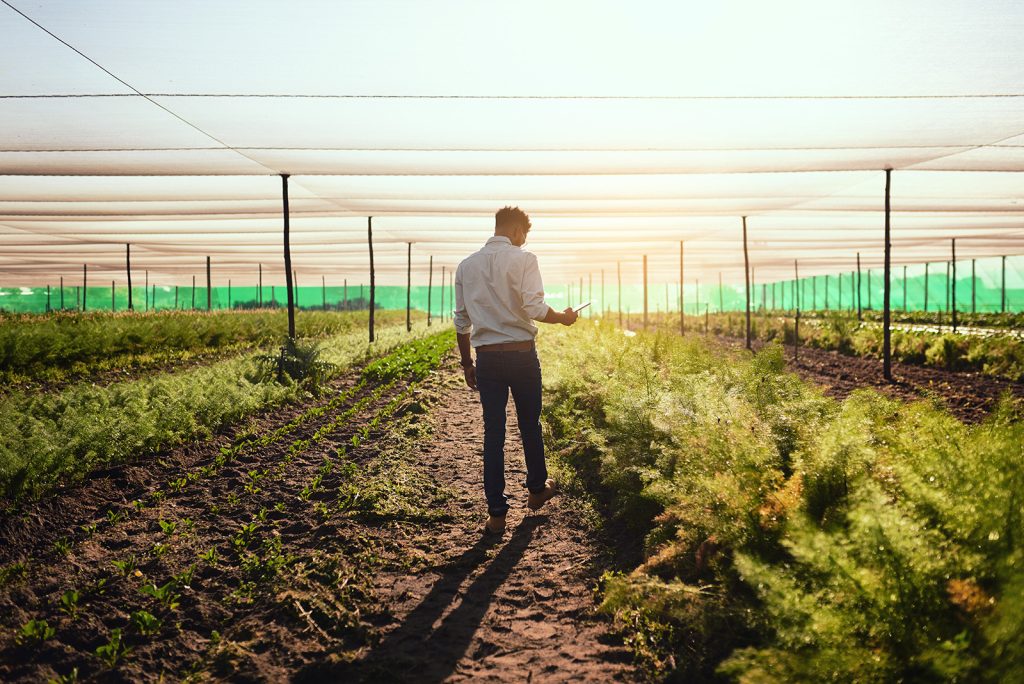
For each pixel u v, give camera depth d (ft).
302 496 16.72
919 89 20.10
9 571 12.16
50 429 18.92
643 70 18.60
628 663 9.02
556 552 13.17
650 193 35.24
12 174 30.63
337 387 34.91
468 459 20.13
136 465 18.65
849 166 30.12
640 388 19.77
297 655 9.62
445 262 91.76
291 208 41.14
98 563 12.80
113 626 10.65
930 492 7.93
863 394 13.65
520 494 16.80
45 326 40.19
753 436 11.68
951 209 44.57
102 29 16.17
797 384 16.80
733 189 34.65
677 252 70.74
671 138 24.84
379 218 46.06
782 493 9.78
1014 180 34.50
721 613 8.62
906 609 6.84
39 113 22.07
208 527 14.75
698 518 10.31
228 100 20.84
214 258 85.10
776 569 7.69
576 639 9.80
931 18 15.51
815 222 50.11
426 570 12.45
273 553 13.24
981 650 6.13
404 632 10.18
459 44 16.89
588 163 28.43
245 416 25.73
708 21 15.62
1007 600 6.11
